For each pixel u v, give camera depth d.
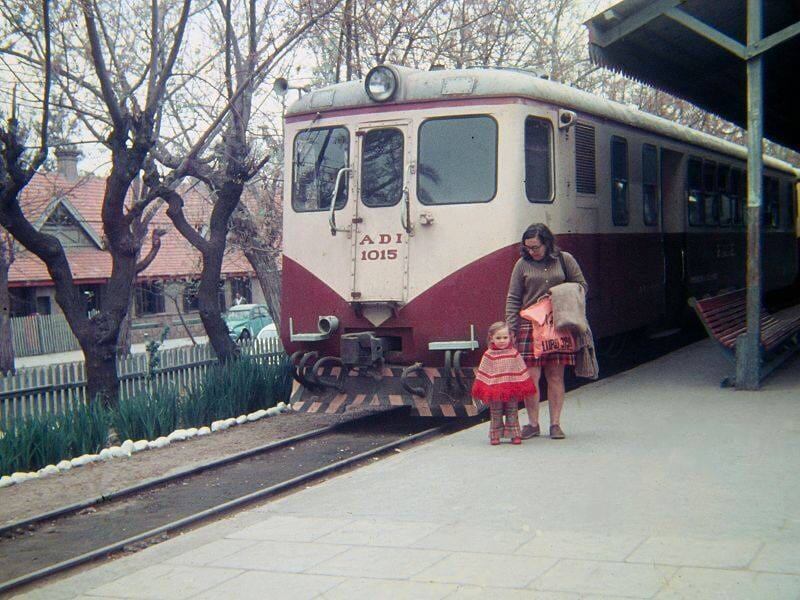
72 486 9.57
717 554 5.35
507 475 7.61
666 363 13.76
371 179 11.15
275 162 18.91
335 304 11.28
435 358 10.94
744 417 9.41
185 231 15.43
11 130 12.30
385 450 10.05
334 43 18.42
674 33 12.15
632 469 7.51
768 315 15.45
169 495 9.02
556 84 11.79
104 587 5.74
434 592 5.10
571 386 13.04
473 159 10.74
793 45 13.42
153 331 45.16
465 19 20.25
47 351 41.62
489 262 10.62
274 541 6.33
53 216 41.41
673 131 15.73
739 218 19.55
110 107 12.98
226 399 13.02
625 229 13.55
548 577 5.18
